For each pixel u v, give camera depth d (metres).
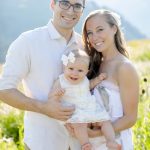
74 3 5.26
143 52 23.92
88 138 5.21
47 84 5.26
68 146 5.37
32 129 5.31
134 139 7.02
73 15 5.28
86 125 5.21
